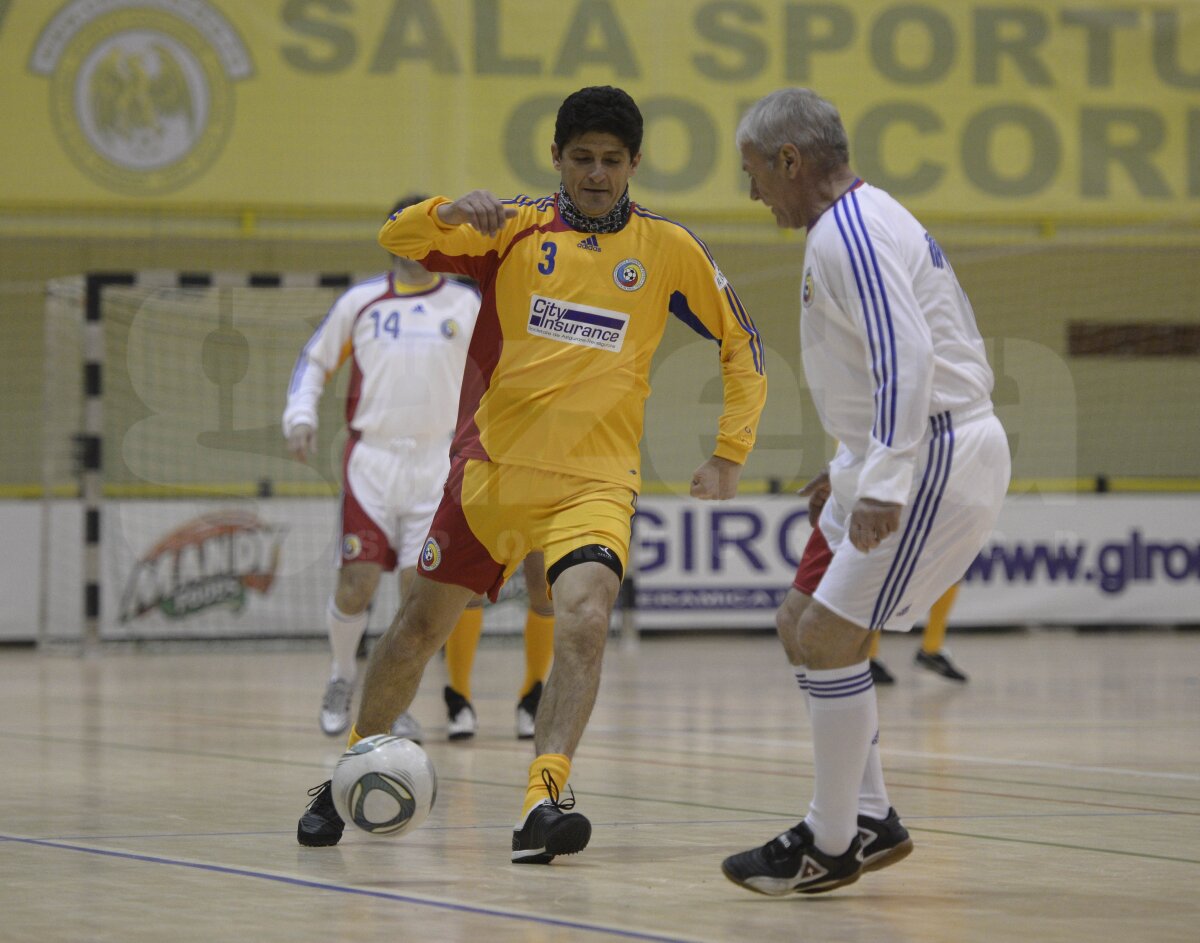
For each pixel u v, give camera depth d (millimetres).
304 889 12000
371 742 13328
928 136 49188
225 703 30078
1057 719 27266
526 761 21109
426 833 14883
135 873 12680
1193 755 21875
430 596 14328
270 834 14766
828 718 11602
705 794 17781
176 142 46531
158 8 46344
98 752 21812
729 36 48281
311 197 47031
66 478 46375
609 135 13969
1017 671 38281
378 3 47094
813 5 48625
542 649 23812
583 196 14172
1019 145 49594
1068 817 16125
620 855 13688
